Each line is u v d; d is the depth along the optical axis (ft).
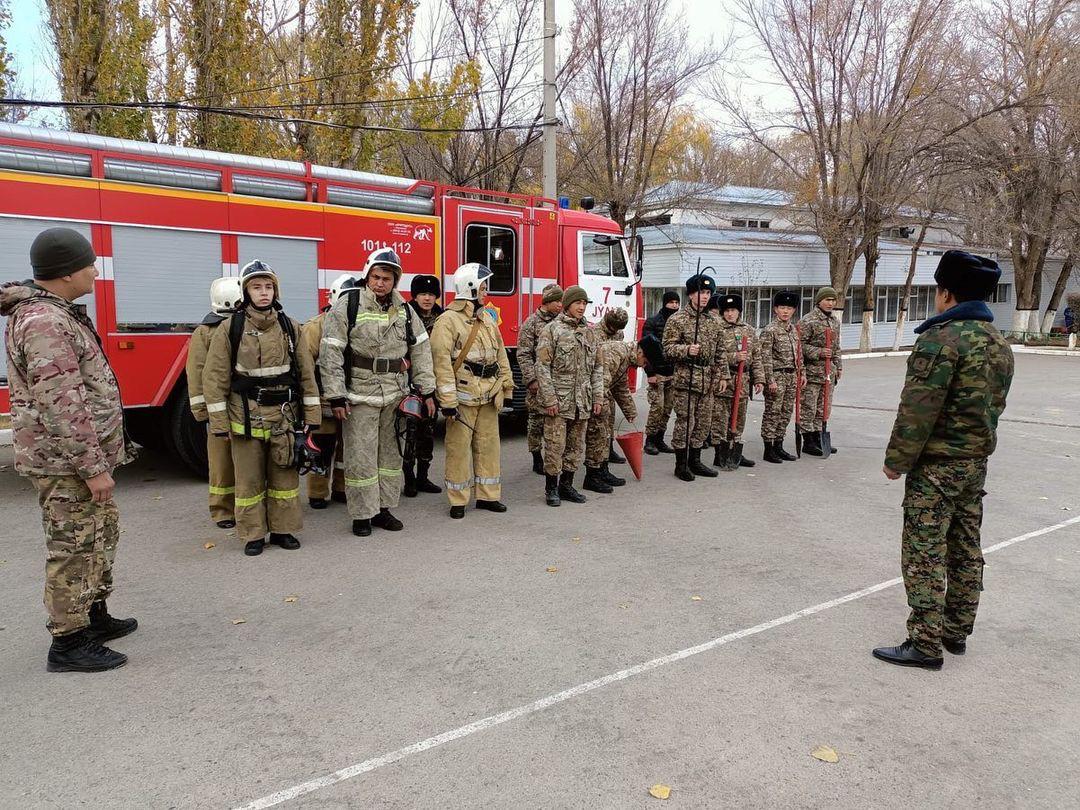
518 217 29.37
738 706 10.50
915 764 9.18
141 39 42.24
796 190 85.71
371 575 15.49
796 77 80.43
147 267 20.79
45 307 10.68
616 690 10.91
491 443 20.11
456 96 55.57
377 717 10.18
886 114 78.23
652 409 28.50
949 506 11.44
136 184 20.47
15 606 13.87
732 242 87.97
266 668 11.55
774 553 17.07
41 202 19.02
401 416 18.51
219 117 46.65
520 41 64.03
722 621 13.33
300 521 17.19
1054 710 10.47
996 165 86.74
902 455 11.24
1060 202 89.30
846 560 16.63
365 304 17.34
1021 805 8.44
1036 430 34.86
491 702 10.57
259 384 16.05
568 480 21.40
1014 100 84.48
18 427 10.79
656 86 70.03
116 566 15.92
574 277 31.58
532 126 53.11
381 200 25.48
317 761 9.18
